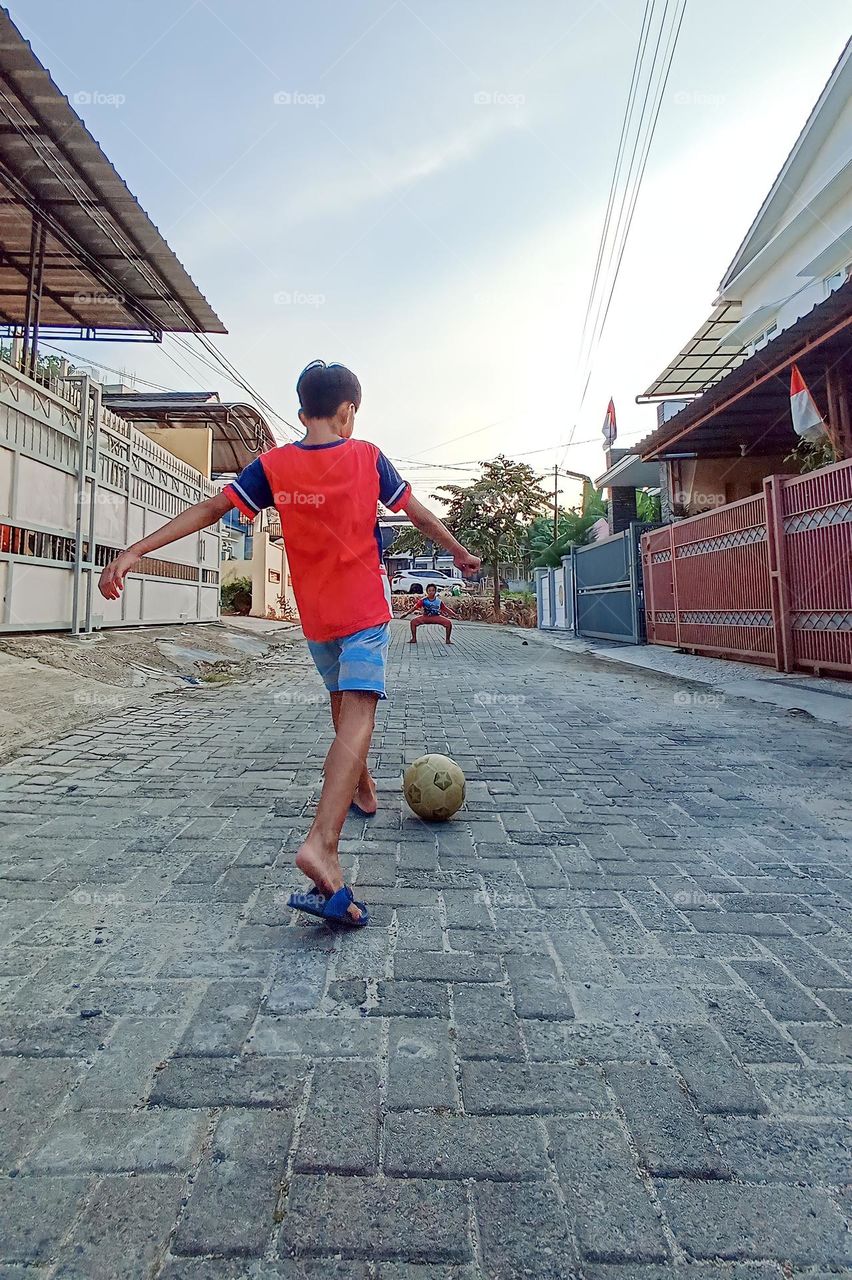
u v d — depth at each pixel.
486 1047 1.53
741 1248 1.05
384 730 5.40
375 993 1.74
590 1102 1.36
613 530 20.83
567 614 19.78
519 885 2.45
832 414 8.56
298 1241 1.05
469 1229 1.07
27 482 7.05
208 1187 1.14
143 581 10.32
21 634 7.06
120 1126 1.28
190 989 1.75
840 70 10.65
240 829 2.97
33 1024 1.59
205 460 13.59
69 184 7.12
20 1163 1.19
